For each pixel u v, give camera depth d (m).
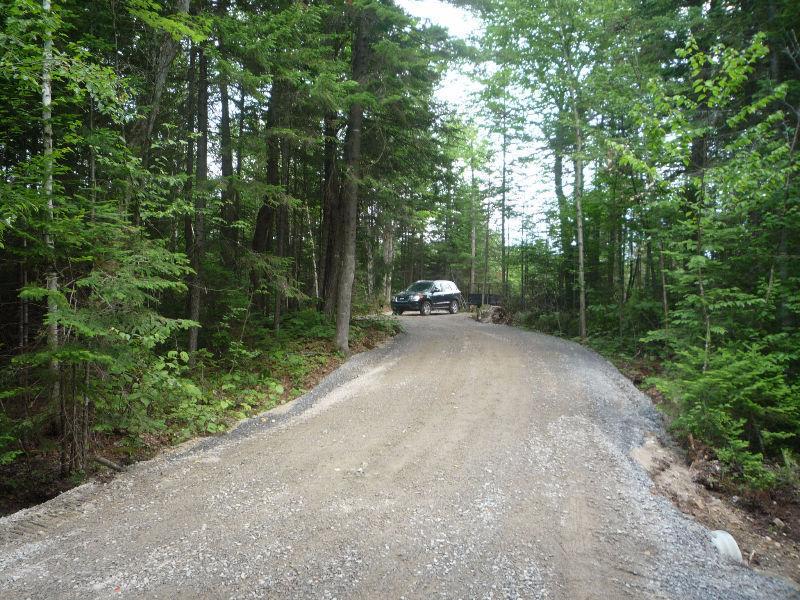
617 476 5.28
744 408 6.89
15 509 5.13
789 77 9.95
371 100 10.52
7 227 4.59
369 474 5.18
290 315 14.71
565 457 5.71
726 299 7.71
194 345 9.44
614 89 12.76
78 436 5.52
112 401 5.73
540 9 14.64
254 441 6.32
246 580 3.26
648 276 15.60
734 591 3.51
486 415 7.23
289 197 9.45
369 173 13.03
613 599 3.19
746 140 6.62
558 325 17.77
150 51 8.49
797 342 7.23
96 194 6.70
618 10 12.85
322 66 9.66
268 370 9.62
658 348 11.70
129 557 3.54
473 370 10.09
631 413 7.64
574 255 18.52
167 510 4.34
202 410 7.14
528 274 21.44
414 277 39.31
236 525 4.05
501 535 3.96
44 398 5.61
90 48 7.38
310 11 9.25
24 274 5.46
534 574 3.44
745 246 8.16
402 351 12.51
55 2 5.73
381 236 17.61
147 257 5.69
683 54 6.45
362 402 8.04
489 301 28.06
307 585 3.21
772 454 7.02
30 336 6.20
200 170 9.25
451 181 15.41
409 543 3.79
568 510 4.45
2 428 5.18
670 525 4.37
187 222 10.25
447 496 4.65
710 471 6.04
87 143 6.21
